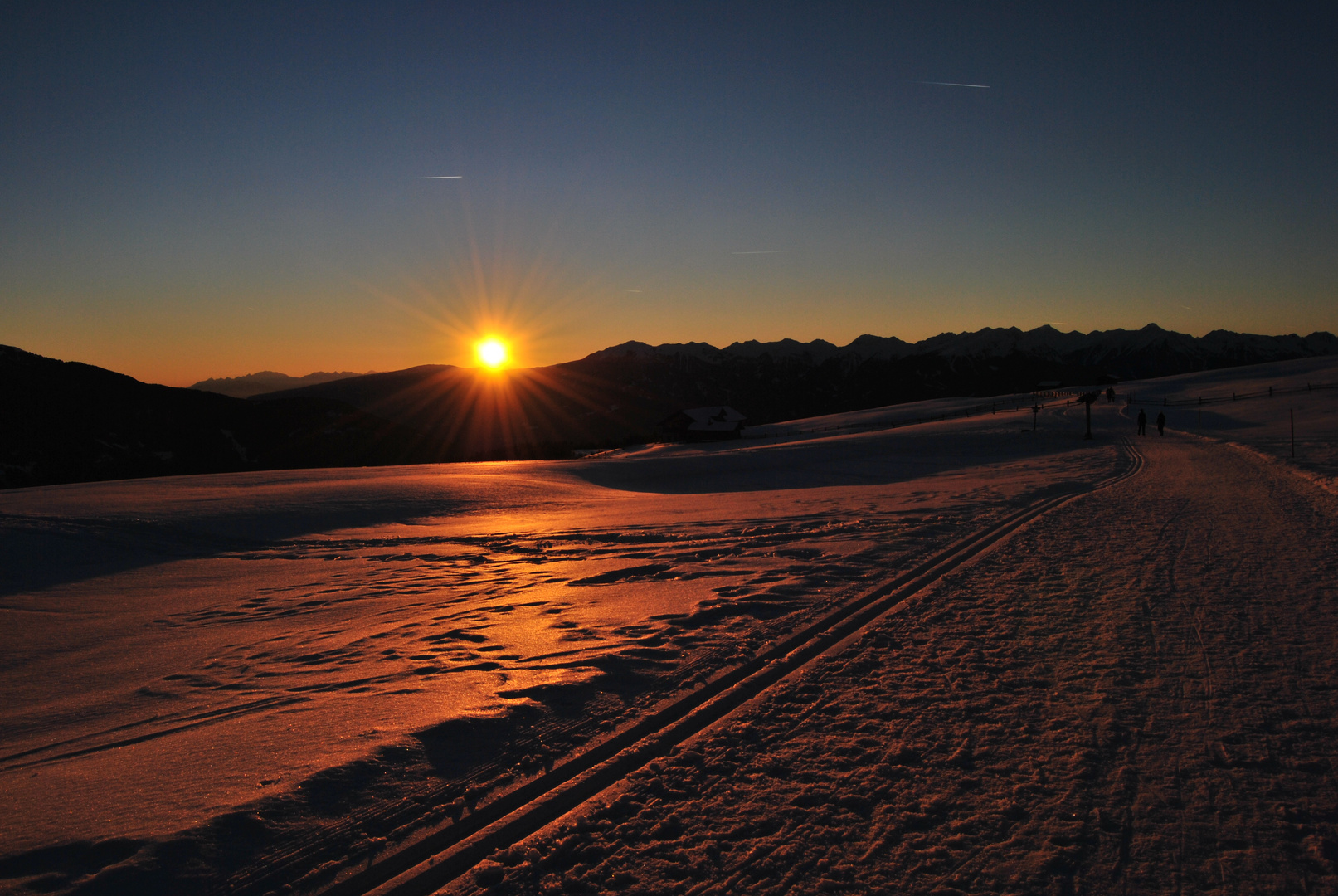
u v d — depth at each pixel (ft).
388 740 15.87
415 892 10.89
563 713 17.44
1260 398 208.64
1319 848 11.51
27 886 10.73
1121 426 157.79
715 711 17.46
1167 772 14.03
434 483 87.04
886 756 14.93
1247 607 24.93
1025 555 35.53
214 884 10.92
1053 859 11.37
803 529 47.91
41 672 24.95
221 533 56.39
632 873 11.28
